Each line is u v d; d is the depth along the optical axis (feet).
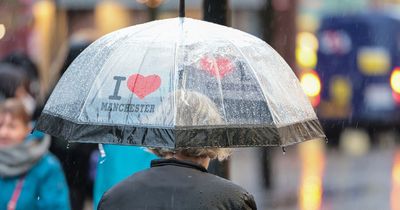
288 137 21.85
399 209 65.98
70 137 21.45
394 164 93.71
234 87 21.83
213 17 31.65
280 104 22.24
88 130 21.34
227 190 21.03
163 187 21.16
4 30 109.91
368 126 119.03
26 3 111.04
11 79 34.50
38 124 22.71
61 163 44.73
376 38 120.78
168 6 108.99
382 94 119.65
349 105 117.70
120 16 118.42
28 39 111.34
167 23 23.54
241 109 21.56
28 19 111.24
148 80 21.63
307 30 120.47
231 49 22.58
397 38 121.90
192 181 21.18
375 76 119.55
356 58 119.44
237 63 22.31
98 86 21.99
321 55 118.83
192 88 21.40
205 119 20.94
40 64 111.14
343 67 118.52
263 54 23.18
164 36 22.75
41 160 33.50
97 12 115.75
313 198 71.31
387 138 120.88
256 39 23.84
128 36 23.00
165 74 21.65
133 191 21.25
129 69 22.00
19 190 33.04
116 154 30.01
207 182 21.18
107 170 30.22
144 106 21.21
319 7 124.77
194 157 21.89
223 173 31.42
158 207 20.89
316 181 80.89
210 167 31.32
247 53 22.77
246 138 21.16
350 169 89.61
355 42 120.26
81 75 22.67
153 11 71.46
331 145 116.16
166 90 21.35
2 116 33.14
